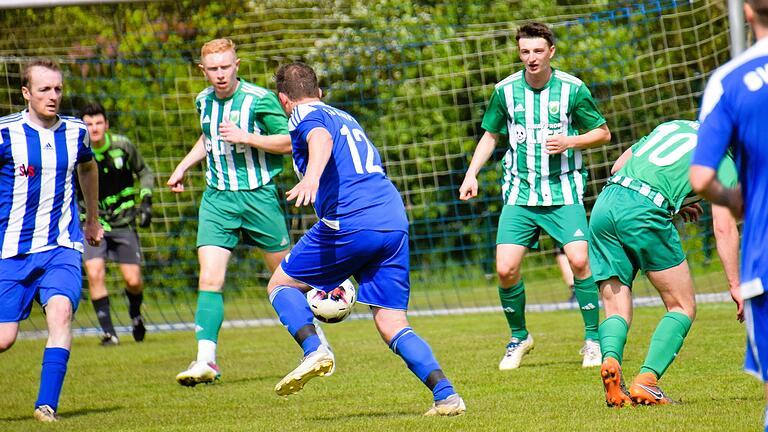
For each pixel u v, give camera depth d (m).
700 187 10.95
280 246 25.72
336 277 17.95
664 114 47.91
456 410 17.44
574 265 24.55
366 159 17.81
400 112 54.50
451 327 37.41
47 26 54.12
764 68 10.85
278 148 24.48
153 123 54.34
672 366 23.30
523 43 24.14
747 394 18.88
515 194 25.14
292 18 54.84
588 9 50.72
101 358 31.91
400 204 18.00
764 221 10.84
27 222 19.58
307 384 23.77
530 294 50.94
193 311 51.06
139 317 37.41
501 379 22.88
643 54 48.16
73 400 22.88
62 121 20.08
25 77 19.59
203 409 20.64
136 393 23.72
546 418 16.75
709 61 46.09
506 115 25.20
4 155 19.31
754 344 11.14
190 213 54.28
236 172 25.03
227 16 52.03
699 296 41.16
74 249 20.09
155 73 54.62
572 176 24.83
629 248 18.23
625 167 18.69
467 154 55.00
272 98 25.06
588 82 49.53
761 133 10.78
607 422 15.99
